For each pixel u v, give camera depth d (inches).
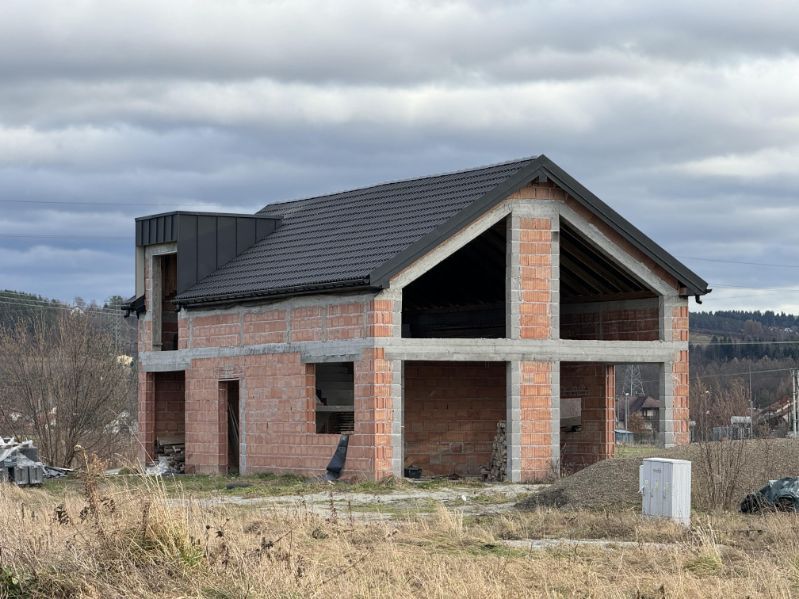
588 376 1610.5
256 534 764.6
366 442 1325.0
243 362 1501.0
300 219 1651.1
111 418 2234.3
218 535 633.0
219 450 1544.0
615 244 1453.0
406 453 1595.7
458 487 1289.4
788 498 958.4
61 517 658.8
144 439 1712.6
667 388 1485.0
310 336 1401.3
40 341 2222.0
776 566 697.6
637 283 1512.1
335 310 1369.3
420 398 1610.5
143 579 585.3
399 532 840.3
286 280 1430.9
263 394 1467.8
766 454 1063.0
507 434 1387.8
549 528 892.0
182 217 1600.6
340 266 1380.4
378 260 1334.9
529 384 1393.9
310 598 570.6
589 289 1598.2
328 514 1002.1
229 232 1625.2
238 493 1245.7
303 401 1406.3
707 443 1112.2
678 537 839.7
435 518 946.1
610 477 1056.2
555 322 1411.2
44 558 609.9
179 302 1587.1
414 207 1459.2
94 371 2203.5
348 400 1588.3
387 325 1323.8
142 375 1715.1
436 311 1792.6
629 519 908.0
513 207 1401.3
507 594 603.8
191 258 1600.6
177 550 611.2
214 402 1551.4
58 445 2149.4
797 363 5128.0
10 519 727.1
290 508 1013.8
